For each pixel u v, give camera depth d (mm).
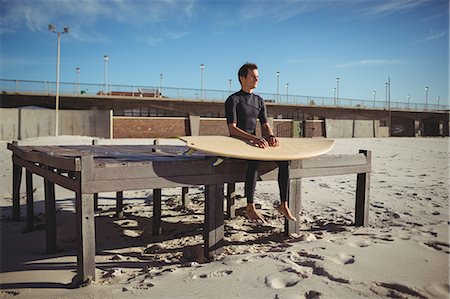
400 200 7039
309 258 3307
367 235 4238
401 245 3656
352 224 5488
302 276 2875
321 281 2752
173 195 8516
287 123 41562
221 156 3914
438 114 57188
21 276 3600
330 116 46188
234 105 4113
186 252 4312
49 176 4199
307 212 6434
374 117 50750
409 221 5387
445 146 26094
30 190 5695
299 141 4773
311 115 45000
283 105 41875
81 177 3244
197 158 4219
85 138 26375
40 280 3469
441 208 6273
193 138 4281
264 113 4359
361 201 5293
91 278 3285
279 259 3355
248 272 3076
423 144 28531
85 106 34812
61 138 25047
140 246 4758
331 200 7449
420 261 3141
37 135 29766
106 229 5621
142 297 2713
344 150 21266
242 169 4211
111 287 3059
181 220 6199
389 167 12930
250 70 4113
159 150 5922
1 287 3289
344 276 2816
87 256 3268
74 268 3850
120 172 3445
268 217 6180
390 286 2623
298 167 4637
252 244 4547
